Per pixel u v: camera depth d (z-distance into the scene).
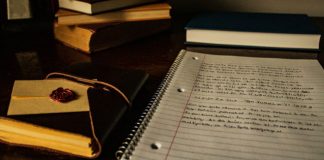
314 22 0.82
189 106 0.51
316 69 0.60
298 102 0.52
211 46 0.71
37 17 0.81
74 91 0.51
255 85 0.56
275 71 0.60
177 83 0.56
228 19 0.76
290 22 0.73
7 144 0.47
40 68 0.66
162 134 0.46
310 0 0.86
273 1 0.88
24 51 0.73
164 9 0.75
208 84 0.56
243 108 0.50
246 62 0.63
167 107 0.50
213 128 0.47
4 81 0.61
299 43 0.68
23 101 0.49
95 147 0.44
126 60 0.68
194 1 0.92
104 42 0.71
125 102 0.50
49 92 0.51
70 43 0.73
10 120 0.46
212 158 0.42
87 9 0.70
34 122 0.45
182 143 0.45
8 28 0.80
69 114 0.47
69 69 0.57
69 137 0.44
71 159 0.45
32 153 0.46
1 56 0.71
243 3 0.90
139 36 0.77
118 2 0.73
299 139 0.45
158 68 0.65
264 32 0.68
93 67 0.57
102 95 0.50
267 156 0.43
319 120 0.48
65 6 0.74
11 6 0.78
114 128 0.47
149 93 0.57
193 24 0.73
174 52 0.71
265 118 0.48
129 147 0.44
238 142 0.45
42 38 0.79
